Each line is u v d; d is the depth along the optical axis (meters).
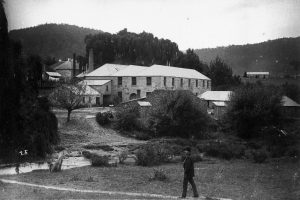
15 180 25.61
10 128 36.62
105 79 93.69
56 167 31.31
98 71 97.25
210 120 66.25
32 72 47.66
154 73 87.75
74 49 159.12
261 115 60.56
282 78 75.06
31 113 41.16
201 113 63.84
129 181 25.92
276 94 63.41
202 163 40.03
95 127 61.75
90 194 20.22
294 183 25.44
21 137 37.62
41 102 47.31
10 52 36.41
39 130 42.00
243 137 63.12
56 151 45.28
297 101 69.44
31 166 34.28
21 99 39.94
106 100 92.25
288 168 34.44
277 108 61.50
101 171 31.47
